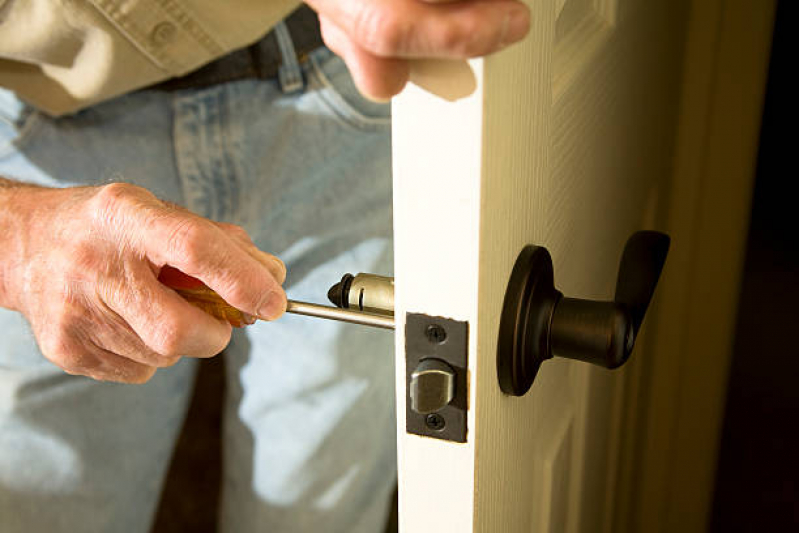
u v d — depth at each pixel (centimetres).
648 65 76
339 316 53
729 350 111
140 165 87
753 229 107
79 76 77
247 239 63
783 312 110
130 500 100
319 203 91
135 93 84
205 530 141
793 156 103
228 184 90
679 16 88
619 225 75
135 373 69
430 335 41
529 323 45
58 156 86
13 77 78
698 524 121
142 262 58
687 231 106
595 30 57
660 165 95
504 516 51
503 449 48
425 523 46
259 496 104
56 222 62
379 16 34
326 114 87
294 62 84
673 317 111
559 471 65
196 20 74
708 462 117
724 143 101
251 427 102
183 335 58
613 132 65
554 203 51
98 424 94
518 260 45
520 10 34
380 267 95
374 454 102
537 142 45
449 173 37
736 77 97
